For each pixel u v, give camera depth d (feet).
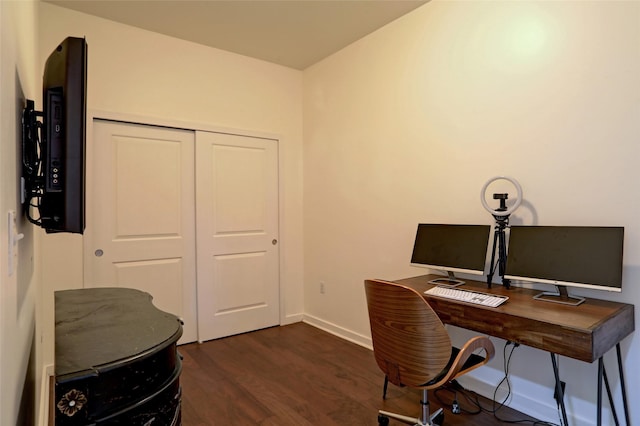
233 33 10.30
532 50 7.06
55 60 4.29
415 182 9.25
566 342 4.90
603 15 6.18
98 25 9.41
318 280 12.33
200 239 11.03
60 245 8.85
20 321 3.77
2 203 2.60
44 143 4.05
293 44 11.02
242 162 11.80
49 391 7.88
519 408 7.20
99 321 4.32
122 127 9.84
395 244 9.77
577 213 6.50
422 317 5.50
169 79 10.45
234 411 7.26
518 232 6.81
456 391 7.97
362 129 10.68
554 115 6.78
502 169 7.53
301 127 12.91
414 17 9.23
